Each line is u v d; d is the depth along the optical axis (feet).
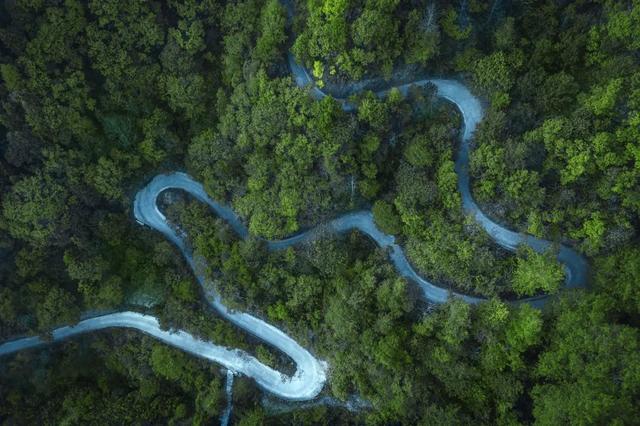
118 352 261.65
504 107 189.26
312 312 230.68
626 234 169.17
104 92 231.30
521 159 176.04
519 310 181.16
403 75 202.49
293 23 203.41
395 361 200.85
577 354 163.63
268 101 207.92
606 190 168.66
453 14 188.14
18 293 248.11
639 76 161.07
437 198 196.95
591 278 184.24
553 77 179.93
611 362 154.92
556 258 183.32
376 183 211.82
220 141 229.04
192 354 254.27
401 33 191.62
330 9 185.68
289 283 229.04
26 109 213.66
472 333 189.98
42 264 244.83
